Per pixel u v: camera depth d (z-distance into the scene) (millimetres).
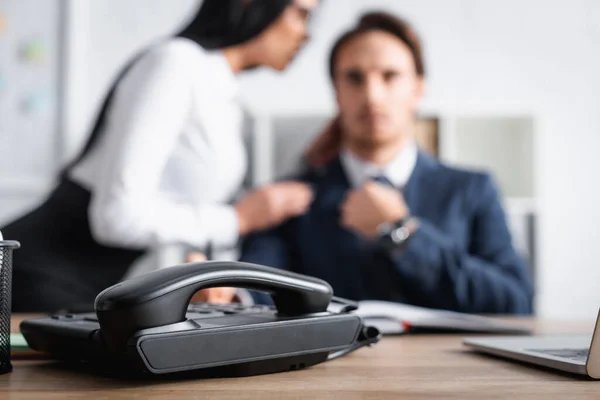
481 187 2203
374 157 2254
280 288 421
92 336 394
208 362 380
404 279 2047
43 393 351
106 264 1898
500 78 2416
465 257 2008
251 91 2281
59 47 2357
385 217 2141
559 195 2385
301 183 2242
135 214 1766
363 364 471
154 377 396
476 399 334
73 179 1934
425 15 2408
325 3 2379
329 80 2332
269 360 410
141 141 1773
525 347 497
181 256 2111
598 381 393
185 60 1874
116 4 2406
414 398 336
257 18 2207
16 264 1871
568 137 2404
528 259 2289
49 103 2352
